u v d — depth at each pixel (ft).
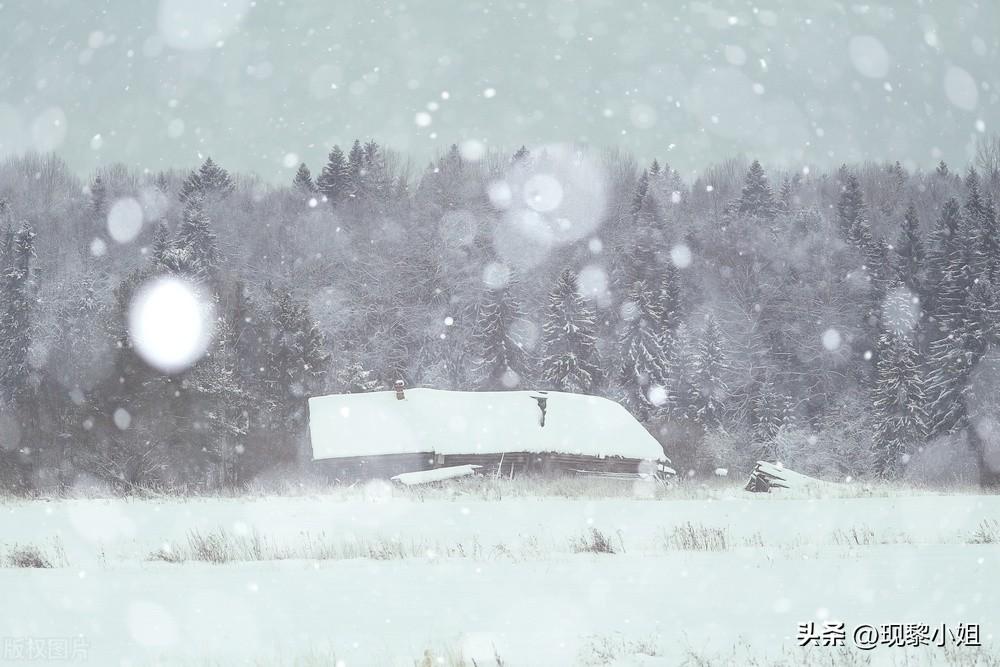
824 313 457.68
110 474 240.94
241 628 58.59
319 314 450.71
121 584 77.41
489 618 61.52
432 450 265.54
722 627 57.57
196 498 203.72
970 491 271.08
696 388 395.34
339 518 152.35
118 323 269.64
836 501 204.85
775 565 88.22
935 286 448.65
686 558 94.79
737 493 236.43
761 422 394.73
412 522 144.97
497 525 139.13
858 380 445.78
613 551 102.01
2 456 243.40
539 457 273.13
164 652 51.93
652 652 49.75
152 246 470.39
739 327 458.09
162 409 257.14
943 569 84.28
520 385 415.64
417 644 52.95
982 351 367.45
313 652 50.72
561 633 55.98
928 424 358.23
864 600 67.67
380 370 436.76
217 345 288.30
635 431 292.40
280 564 91.40
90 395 256.93
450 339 456.45
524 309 472.85
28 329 382.22
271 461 278.26
